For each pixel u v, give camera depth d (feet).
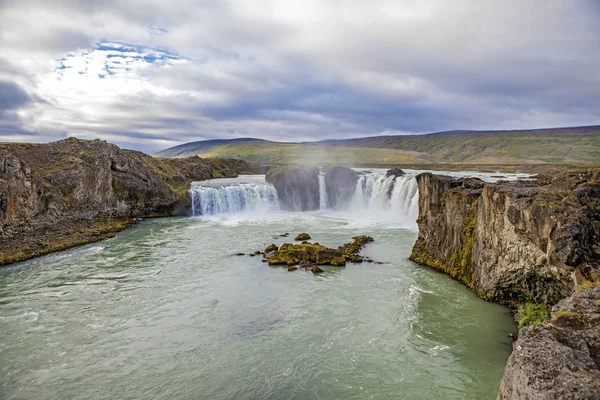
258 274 107.76
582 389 24.59
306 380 58.85
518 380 28.55
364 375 59.67
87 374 61.00
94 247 140.67
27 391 56.85
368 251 128.36
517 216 70.90
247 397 55.26
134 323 78.28
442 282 96.58
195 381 59.11
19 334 73.51
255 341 70.79
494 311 78.74
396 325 75.46
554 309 38.17
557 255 58.95
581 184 73.56
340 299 88.89
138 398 55.31
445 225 104.37
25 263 119.24
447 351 65.57
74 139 194.08
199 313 82.69
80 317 81.00
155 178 214.48
